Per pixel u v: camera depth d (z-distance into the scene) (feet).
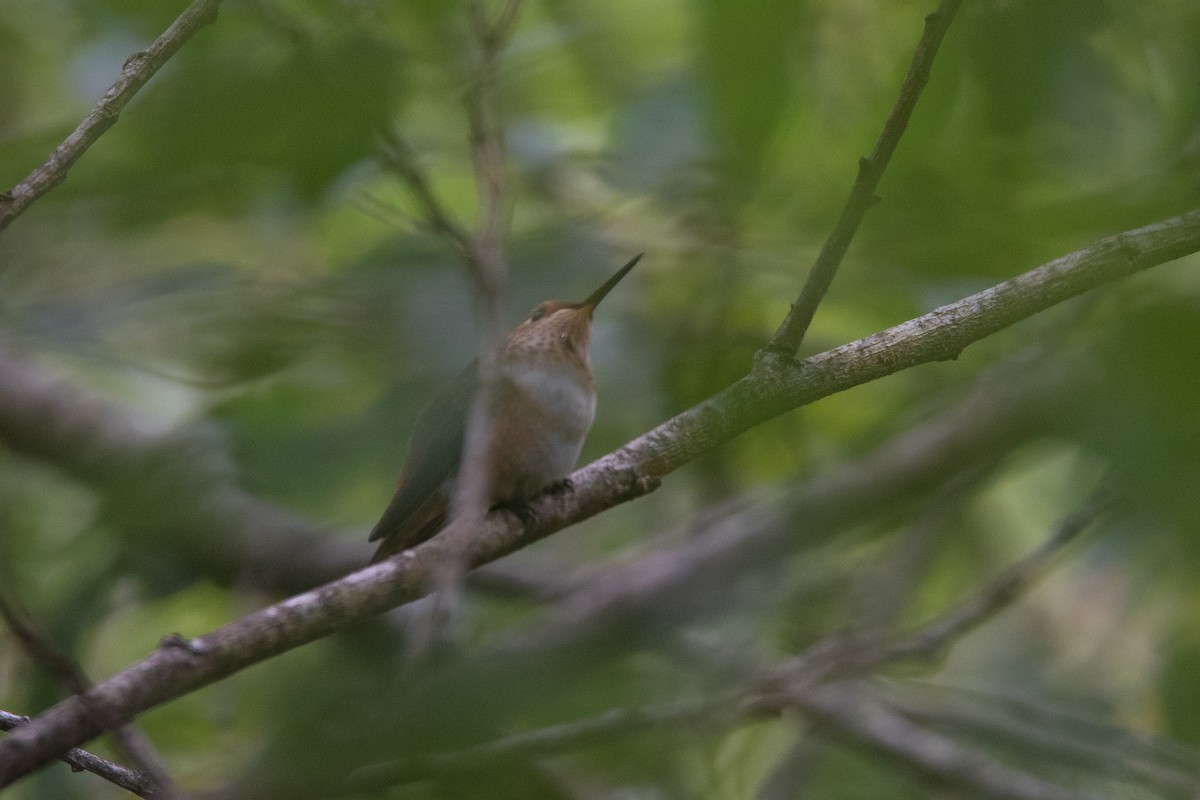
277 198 29.25
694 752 33.94
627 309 32.27
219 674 15.80
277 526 31.78
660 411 31.40
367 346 31.50
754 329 32.94
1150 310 15.40
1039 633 39.19
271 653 16.19
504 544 21.45
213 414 32.35
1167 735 29.76
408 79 24.47
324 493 31.63
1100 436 15.62
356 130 22.12
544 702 26.84
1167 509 15.29
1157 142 25.89
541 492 24.16
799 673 27.25
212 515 31.24
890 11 27.02
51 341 34.81
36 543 34.40
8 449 34.86
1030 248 25.41
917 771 31.60
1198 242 18.33
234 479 31.42
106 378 35.88
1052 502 41.06
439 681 22.22
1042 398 30.17
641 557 34.47
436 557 17.58
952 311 18.81
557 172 33.37
